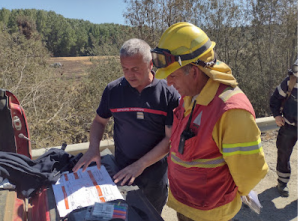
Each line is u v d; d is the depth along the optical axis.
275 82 10.54
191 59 1.51
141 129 2.26
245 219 3.20
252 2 10.57
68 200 1.67
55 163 2.13
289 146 3.36
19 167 1.94
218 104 1.50
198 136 1.59
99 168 2.10
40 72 7.13
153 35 10.43
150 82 2.18
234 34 11.01
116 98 2.27
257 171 1.51
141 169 2.05
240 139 1.47
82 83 7.17
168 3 10.20
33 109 5.59
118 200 1.66
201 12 10.62
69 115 5.52
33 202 1.85
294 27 10.08
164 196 2.54
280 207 3.40
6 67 6.27
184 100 1.75
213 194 1.66
